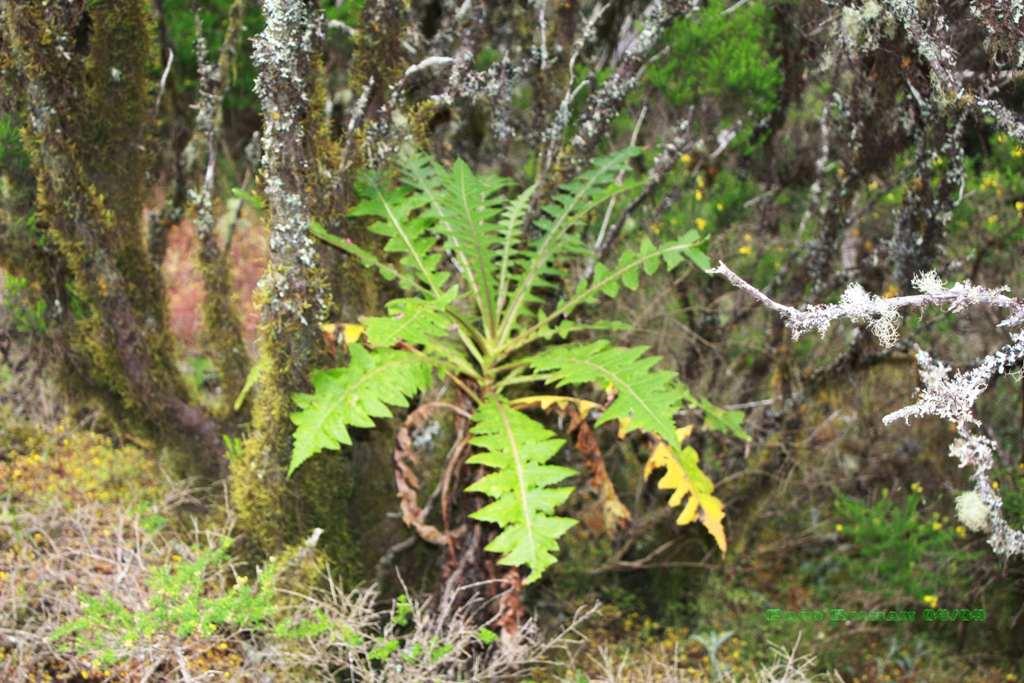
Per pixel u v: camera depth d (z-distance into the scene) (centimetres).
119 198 340
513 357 356
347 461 352
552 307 373
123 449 394
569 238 339
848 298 224
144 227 380
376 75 348
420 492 372
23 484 366
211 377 429
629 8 416
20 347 372
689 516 308
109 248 337
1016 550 233
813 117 448
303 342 321
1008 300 220
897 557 411
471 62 351
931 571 416
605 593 422
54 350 357
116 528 336
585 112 363
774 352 412
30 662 291
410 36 368
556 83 383
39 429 399
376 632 352
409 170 344
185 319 463
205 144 380
